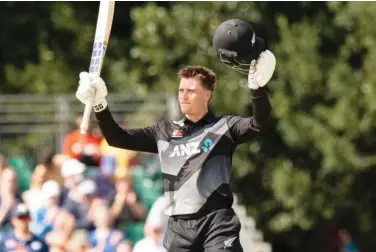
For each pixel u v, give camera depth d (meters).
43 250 40.38
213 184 24.17
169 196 24.45
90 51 71.38
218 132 24.47
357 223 67.19
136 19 67.56
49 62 69.31
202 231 24.11
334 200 65.38
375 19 64.81
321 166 66.19
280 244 69.44
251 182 67.88
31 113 54.16
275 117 66.12
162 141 24.81
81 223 41.16
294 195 64.75
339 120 64.12
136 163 45.31
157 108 52.00
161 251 39.25
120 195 42.75
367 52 66.50
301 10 69.00
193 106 24.59
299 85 66.12
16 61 70.62
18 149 55.78
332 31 68.38
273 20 68.56
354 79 65.19
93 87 24.53
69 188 41.94
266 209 67.00
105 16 25.47
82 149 45.41
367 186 66.19
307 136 65.19
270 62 23.73
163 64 67.81
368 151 65.75
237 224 24.14
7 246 39.72
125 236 42.38
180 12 67.62
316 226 67.38
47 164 43.38
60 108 52.09
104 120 24.78
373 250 68.12
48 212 41.09
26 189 46.25
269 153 67.50
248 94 65.88
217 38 23.98
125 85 68.56
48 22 71.12
